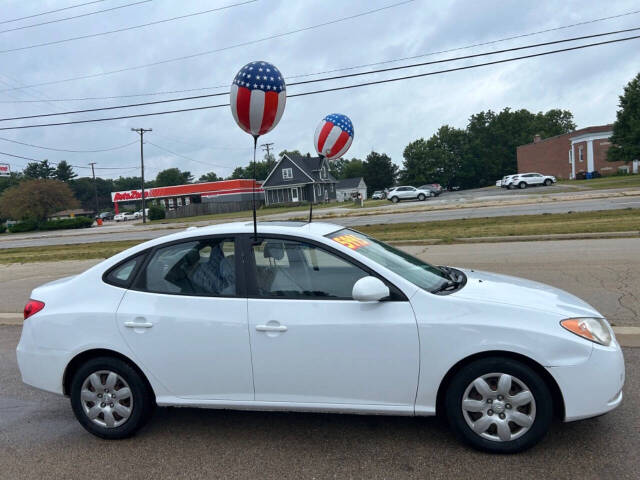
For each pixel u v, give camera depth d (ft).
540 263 29.37
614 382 10.20
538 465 10.07
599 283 23.62
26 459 11.45
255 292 11.49
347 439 11.63
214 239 12.19
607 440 10.91
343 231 13.24
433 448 10.98
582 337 10.19
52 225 190.19
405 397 10.73
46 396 15.47
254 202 11.92
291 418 12.96
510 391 10.40
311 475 10.18
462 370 10.48
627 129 134.51
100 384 12.12
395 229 61.82
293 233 11.78
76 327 12.10
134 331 11.78
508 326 10.20
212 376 11.50
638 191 87.20
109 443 12.05
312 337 10.91
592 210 61.21
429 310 10.59
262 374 11.24
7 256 68.49
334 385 10.95
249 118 15.71
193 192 221.46
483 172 300.20
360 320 10.75
